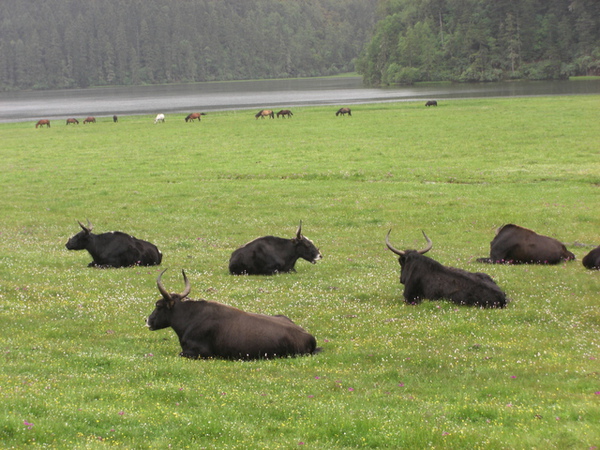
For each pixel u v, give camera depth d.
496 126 58.59
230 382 9.88
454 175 36.97
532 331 12.53
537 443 7.46
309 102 121.56
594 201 29.17
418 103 96.44
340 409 8.67
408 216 27.83
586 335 12.32
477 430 7.93
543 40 177.75
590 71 163.50
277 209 30.08
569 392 9.20
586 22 167.50
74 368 10.54
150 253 19.97
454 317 13.39
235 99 146.00
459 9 194.38
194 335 11.42
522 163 39.84
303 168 40.75
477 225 25.78
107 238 19.72
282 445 7.61
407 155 44.78
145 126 77.56
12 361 10.80
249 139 58.09
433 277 14.70
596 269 17.66
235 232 25.59
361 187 34.66
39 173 42.72
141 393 9.31
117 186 37.03
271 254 18.44
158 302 11.79
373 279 17.58
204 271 18.92
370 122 69.19
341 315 14.09
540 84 142.62
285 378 10.02
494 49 179.00
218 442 7.71
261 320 11.26
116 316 14.11
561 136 50.03
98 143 59.81
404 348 11.67
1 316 13.73
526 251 18.73
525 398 9.02
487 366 10.59
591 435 7.55
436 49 187.12
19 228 26.72
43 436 7.57
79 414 8.28
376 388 9.66
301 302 15.18
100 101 163.00
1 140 66.12
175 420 8.30
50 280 17.33
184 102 140.75
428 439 7.70
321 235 24.83
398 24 195.62
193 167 42.97
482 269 18.11
